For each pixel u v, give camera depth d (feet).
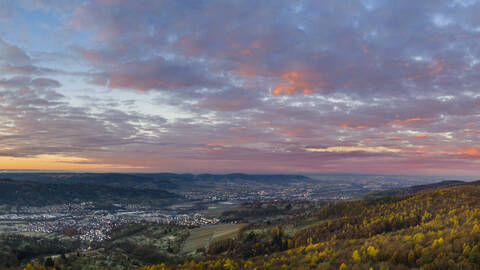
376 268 163.94
